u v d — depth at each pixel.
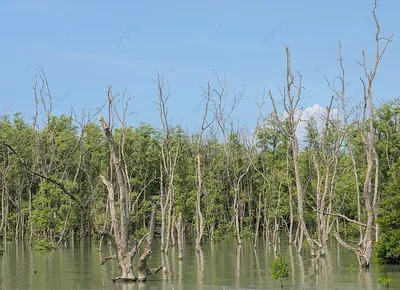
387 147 60.66
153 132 80.38
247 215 91.81
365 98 40.91
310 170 68.38
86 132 78.94
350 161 66.38
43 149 73.75
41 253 58.62
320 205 51.28
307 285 32.00
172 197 61.38
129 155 77.88
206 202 73.50
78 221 74.56
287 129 66.31
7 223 78.25
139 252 59.69
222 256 54.16
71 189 66.56
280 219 87.25
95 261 48.72
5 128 76.50
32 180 72.94
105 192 74.94
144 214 70.00
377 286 30.92
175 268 42.94
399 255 39.19
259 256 53.62
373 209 42.12
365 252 39.06
